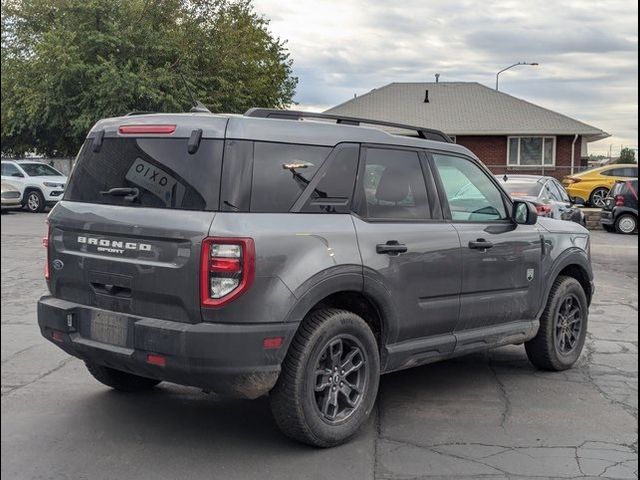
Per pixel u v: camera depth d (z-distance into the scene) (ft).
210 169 13.88
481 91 135.23
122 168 15.19
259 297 13.43
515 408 17.98
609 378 20.85
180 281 13.51
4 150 104.63
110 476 13.55
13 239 51.85
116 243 14.53
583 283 22.85
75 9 89.71
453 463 14.43
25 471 13.69
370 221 15.75
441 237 17.10
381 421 16.88
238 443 15.28
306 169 14.87
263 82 108.37
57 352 22.08
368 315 16.28
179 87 91.35
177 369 13.53
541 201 46.57
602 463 14.55
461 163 18.76
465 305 17.79
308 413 14.39
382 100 133.80
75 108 89.45
